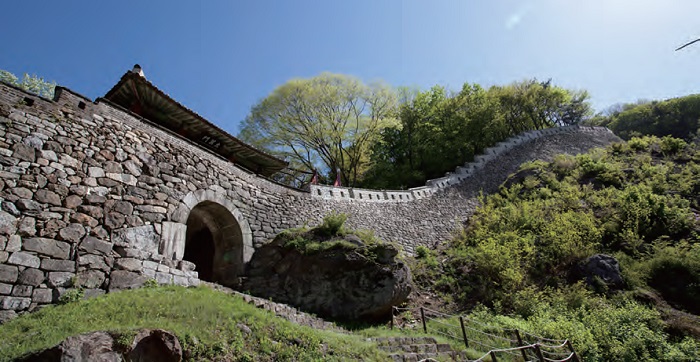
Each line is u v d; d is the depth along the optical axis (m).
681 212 15.33
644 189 17.77
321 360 6.16
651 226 14.91
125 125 9.61
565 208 17.41
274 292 10.56
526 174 23.61
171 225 9.55
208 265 12.72
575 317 10.50
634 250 13.70
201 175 11.04
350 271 10.55
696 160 21.73
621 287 12.02
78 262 7.43
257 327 6.50
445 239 17.89
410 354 7.37
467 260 14.62
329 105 24.08
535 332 9.77
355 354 6.77
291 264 10.88
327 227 11.90
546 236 14.86
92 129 8.84
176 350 5.08
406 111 30.44
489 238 15.20
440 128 29.52
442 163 29.12
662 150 24.44
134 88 10.95
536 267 13.62
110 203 8.49
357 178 26.34
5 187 6.98
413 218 18.08
